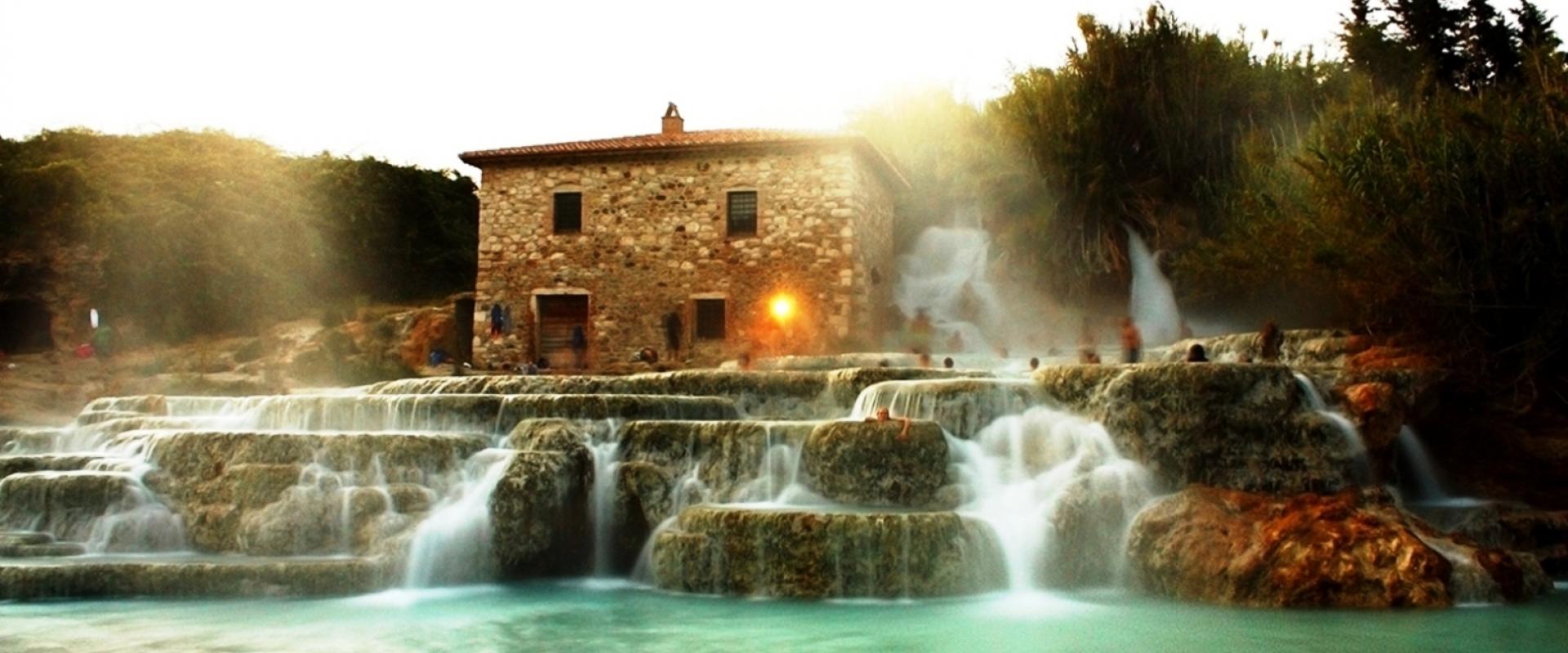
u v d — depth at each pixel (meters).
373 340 33.94
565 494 13.69
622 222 31.31
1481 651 8.91
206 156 39.88
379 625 10.38
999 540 12.02
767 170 30.56
